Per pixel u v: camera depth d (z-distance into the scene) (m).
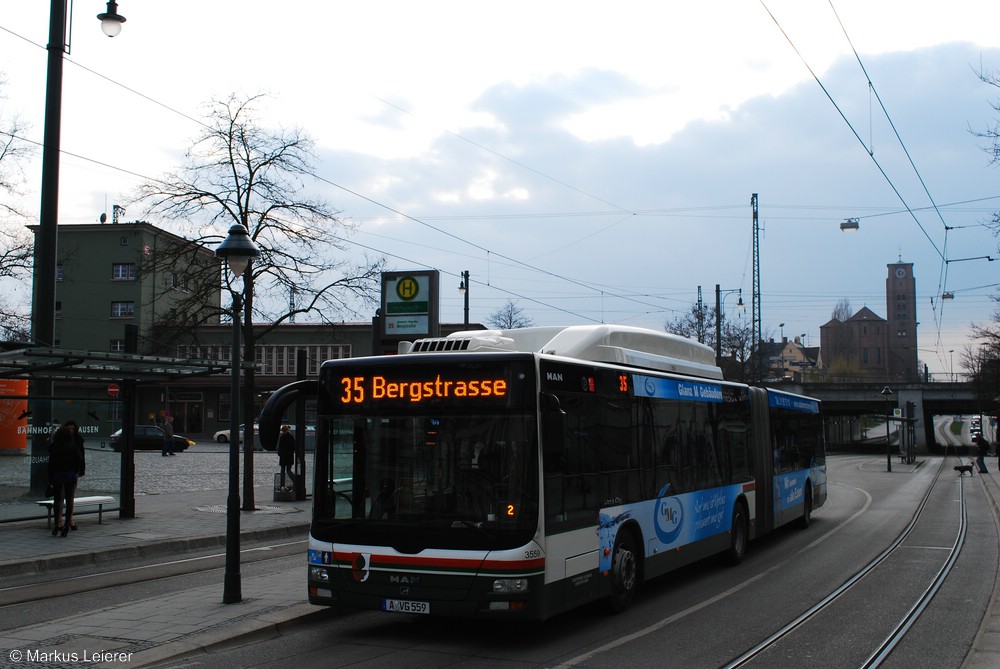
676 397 11.62
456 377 8.28
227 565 9.62
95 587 10.98
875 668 7.40
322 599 8.36
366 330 56.06
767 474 15.51
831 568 13.06
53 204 17.03
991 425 96.94
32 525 16.16
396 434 8.34
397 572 8.03
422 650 8.01
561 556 8.23
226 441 57.00
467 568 7.82
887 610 9.88
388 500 8.23
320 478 8.54
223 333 31.72
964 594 10.88
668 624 9.12
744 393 14.59
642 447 10.41
